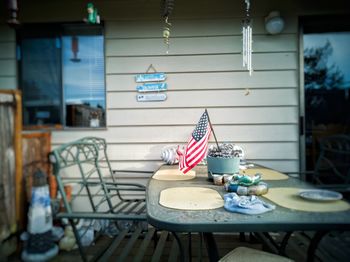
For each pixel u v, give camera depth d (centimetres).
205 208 114
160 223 99
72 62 292
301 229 95
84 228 246
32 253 227
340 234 169
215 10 278
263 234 174
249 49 214
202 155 176
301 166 275
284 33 275
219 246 247
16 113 234
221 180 157
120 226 208
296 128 276
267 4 274
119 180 286
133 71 284
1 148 220
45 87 292
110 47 284
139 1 281
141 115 284
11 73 289
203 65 280
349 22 278
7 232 224
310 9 273
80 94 293
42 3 285
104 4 283
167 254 226
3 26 288
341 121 288
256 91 278
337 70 287
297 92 275
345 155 279
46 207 239
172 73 281
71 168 286
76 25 289
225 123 279
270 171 201
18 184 236
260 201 115
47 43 291
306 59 287
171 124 282
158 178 180
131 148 284
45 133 278
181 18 280
